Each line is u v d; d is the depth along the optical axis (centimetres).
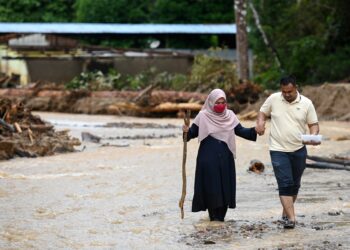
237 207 2270
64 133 4222
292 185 1956
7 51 9538
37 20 12650
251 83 6856
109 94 7569
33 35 9575
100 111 7388
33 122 4216
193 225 2033
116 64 9506
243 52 7525
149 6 12450
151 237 1912
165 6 12131
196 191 2073
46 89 8088
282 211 2183
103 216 2191
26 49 9488
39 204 2394
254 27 8488
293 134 1961
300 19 8200
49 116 7075
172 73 9438
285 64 8181
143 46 11031
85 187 2714
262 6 8425
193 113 6800
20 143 3694
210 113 2073
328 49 7944
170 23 12125
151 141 4419
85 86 8394
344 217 2088
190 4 12250
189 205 2334
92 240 1898
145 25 11069
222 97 2064
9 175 3031
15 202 2430
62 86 8256
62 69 9519
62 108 7688
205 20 12181
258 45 8506
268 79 8219
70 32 10619
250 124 5684
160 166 3259
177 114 6806
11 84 8675
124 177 2944
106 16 12075
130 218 2153
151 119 6681
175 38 11056
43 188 2702
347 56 7675
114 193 2577
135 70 9538
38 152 3691
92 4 12106
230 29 10956
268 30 8338
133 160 3478
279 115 1980
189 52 10981
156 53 9556
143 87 8269
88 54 9512
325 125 5375
